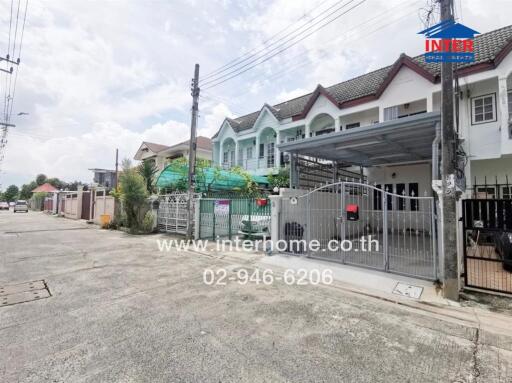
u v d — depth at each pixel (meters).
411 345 3.34
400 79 11.38
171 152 27.42
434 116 6.54
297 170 10.95
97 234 13.41
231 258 8.04
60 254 8.59
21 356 3.02
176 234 12.98
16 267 6.93
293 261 7.34
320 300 4.83
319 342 3.39
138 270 6.71
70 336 3.47
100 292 5.12
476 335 3.59
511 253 6.00
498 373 2.82
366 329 3.74
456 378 2.73
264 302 4.69
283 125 16.48
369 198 13.53
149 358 3.00
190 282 5.78
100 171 39.62
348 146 9.45
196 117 11.38
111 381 2.61
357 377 2.72
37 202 41.62
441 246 5.43
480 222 5.15
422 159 12.07
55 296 4.89
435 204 6.17
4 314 4.12
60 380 2.62
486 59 9.10
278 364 2.92
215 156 22.33
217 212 11.19
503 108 8.72
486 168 10.24
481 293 4.99
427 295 4.90
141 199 14.09
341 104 13.27
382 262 6.93
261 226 10.25
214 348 3.22
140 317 4.04
